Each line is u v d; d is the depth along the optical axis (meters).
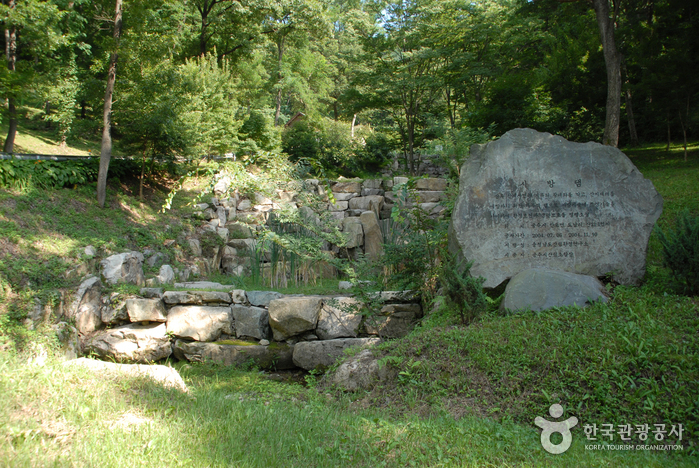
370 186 15.41
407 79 21.36
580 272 6.89
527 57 25.11
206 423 3.78
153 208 13.06
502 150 7.19
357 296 7.40
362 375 5.73
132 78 12.59
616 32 19.03
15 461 2.81
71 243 9.32
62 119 18.34
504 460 3.64
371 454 3.62
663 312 5.59
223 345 7.90
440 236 7.88
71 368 4.52
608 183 7.04
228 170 8.38
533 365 4.96
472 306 6.01
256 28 23.91
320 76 35.47
